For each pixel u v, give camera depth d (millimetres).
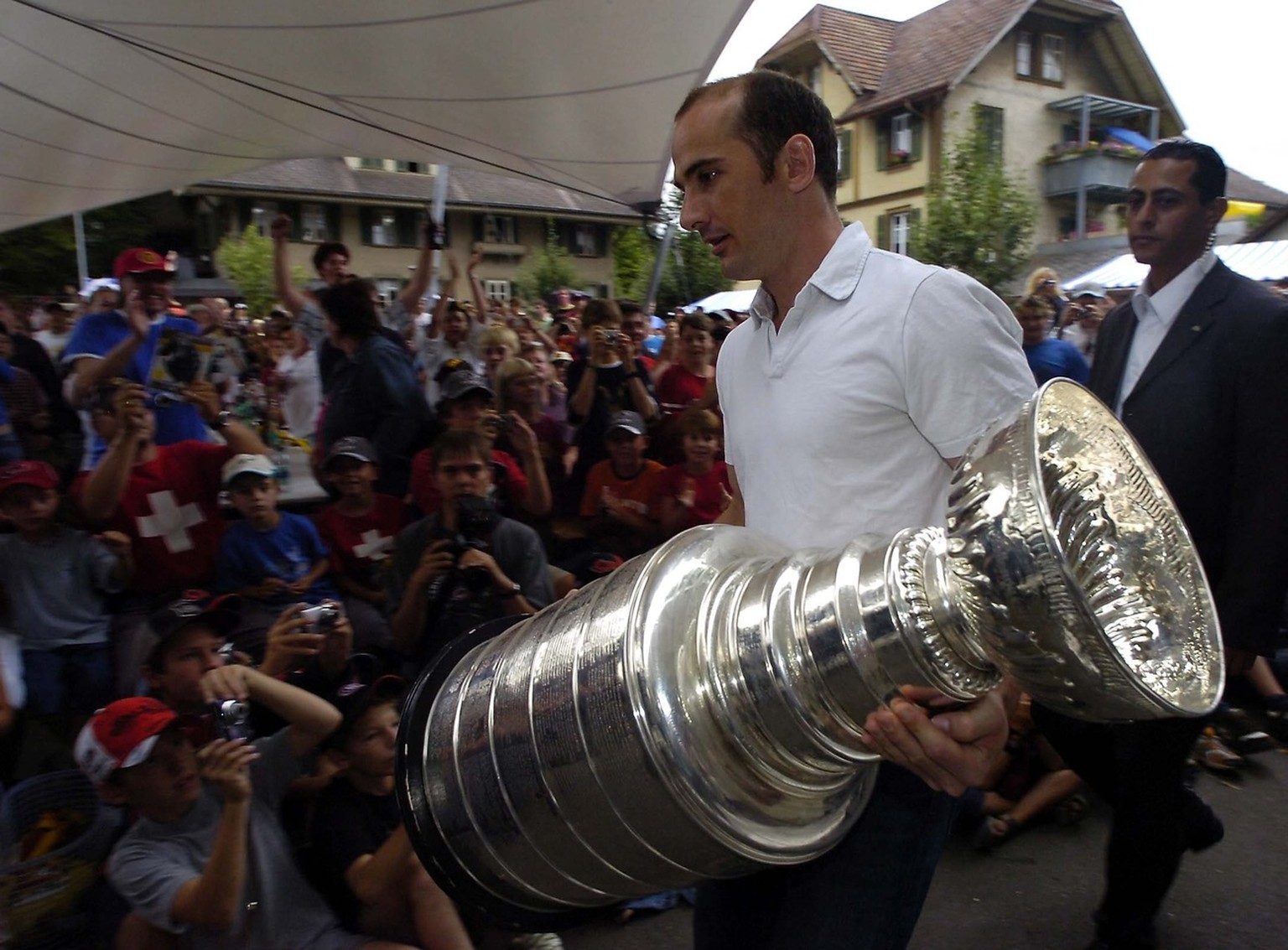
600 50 4297
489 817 1224
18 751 2768
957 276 1320
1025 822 3105
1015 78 24109
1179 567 1192
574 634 1193
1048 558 875
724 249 1418
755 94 1341
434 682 1404
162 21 4039
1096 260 22406
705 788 1068
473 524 2869
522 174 6438
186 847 2076
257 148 6207
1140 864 2215
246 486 3240
